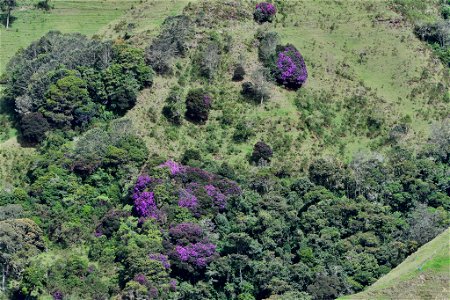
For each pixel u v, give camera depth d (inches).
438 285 6712.6
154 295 7642.7
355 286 7711.6
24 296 7849.4
